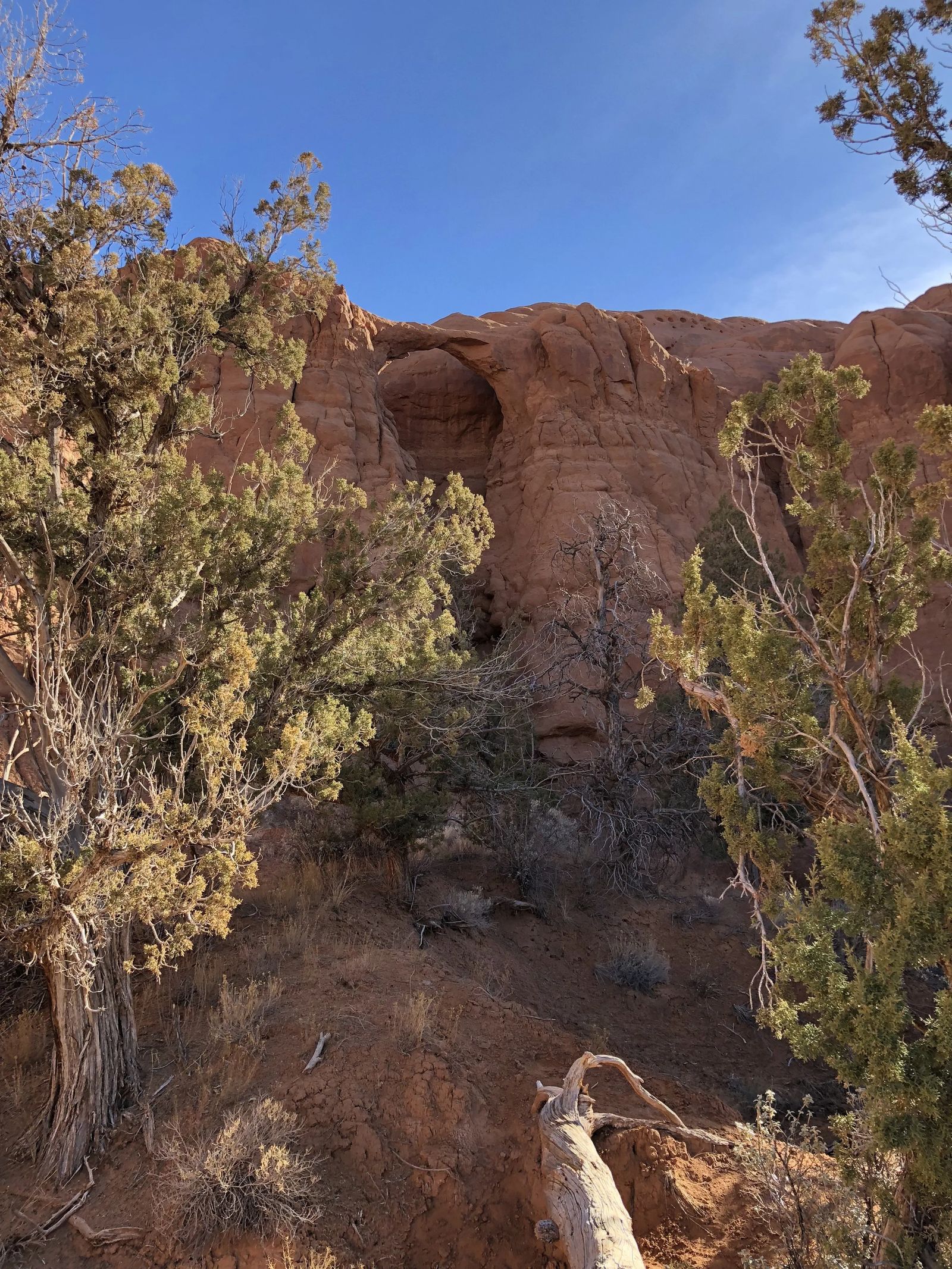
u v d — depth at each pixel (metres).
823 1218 5.39
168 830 6.13
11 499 7.78
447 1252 6.16
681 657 6.79
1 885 5.71
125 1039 7.04
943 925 4.20
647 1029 10.73
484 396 27.62
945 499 6.39
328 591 10.62
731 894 15.03
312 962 9.09
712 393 27.67
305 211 10.34
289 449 10.64
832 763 6.33
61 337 8.20
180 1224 5.82
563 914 13.20
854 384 6.81
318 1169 6.33
